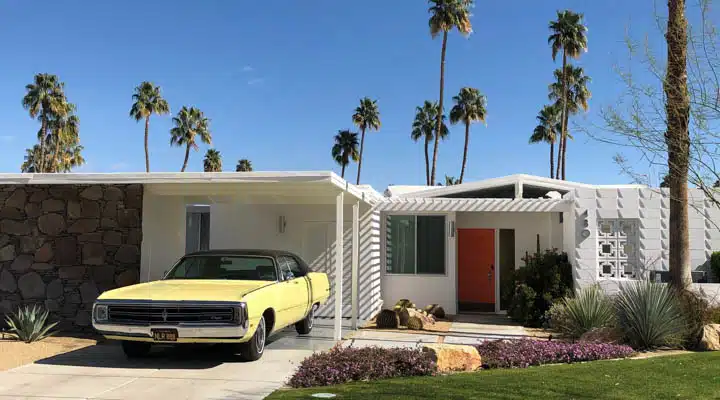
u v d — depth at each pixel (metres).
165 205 12.38
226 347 9.87
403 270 15.31
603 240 13.13
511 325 13.27
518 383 6.93
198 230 15.88
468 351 8.21
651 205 12.91
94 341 10.36
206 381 7.50
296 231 14.54
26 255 11.49
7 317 10.76
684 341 9.73
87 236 11.44
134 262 11.31
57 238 11.48
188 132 55.25
